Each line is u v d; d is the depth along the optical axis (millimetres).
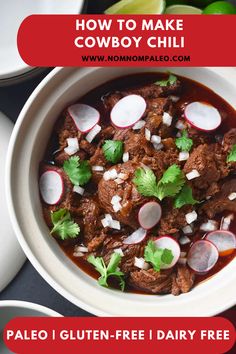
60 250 466
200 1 537
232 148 466
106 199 451
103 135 476
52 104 463
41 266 440
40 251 448
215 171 456
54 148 480
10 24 541
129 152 460
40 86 456
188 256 464
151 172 443
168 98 475
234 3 540
